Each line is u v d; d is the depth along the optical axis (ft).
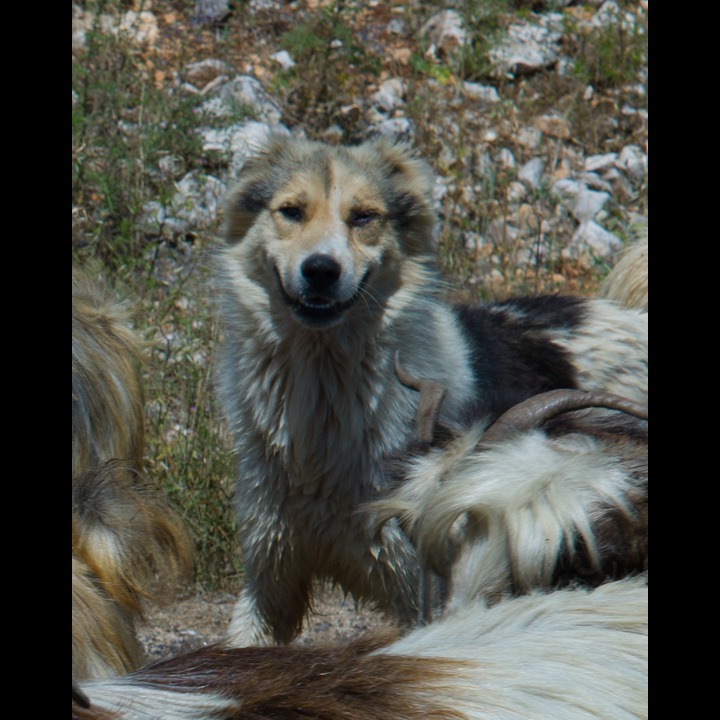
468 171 66.13
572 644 15.48
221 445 43.42
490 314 41.75
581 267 60.90
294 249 33.01
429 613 19.86
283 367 33.50
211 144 61.52
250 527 34.88
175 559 19.58
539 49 75.41
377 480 33.14
